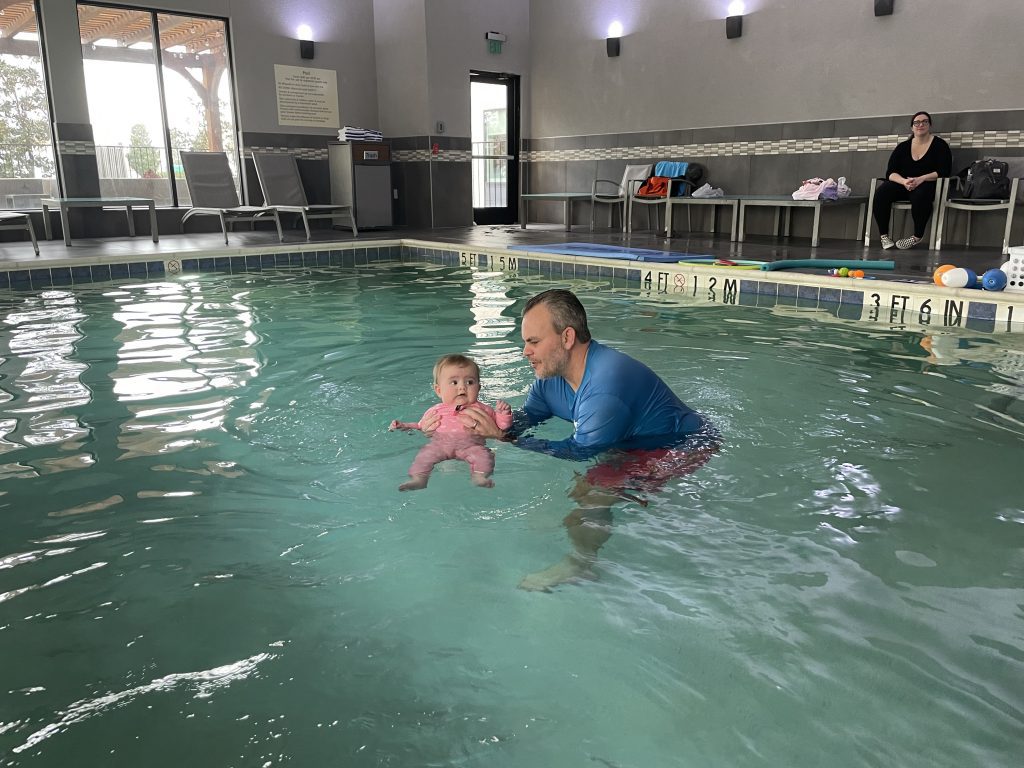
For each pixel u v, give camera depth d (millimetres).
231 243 8672
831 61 8734
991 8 7551
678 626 1586
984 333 4492
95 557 1901
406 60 11008
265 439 2682
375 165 10625
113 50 9375
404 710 1355
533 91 12117
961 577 1773
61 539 1992
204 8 9781
